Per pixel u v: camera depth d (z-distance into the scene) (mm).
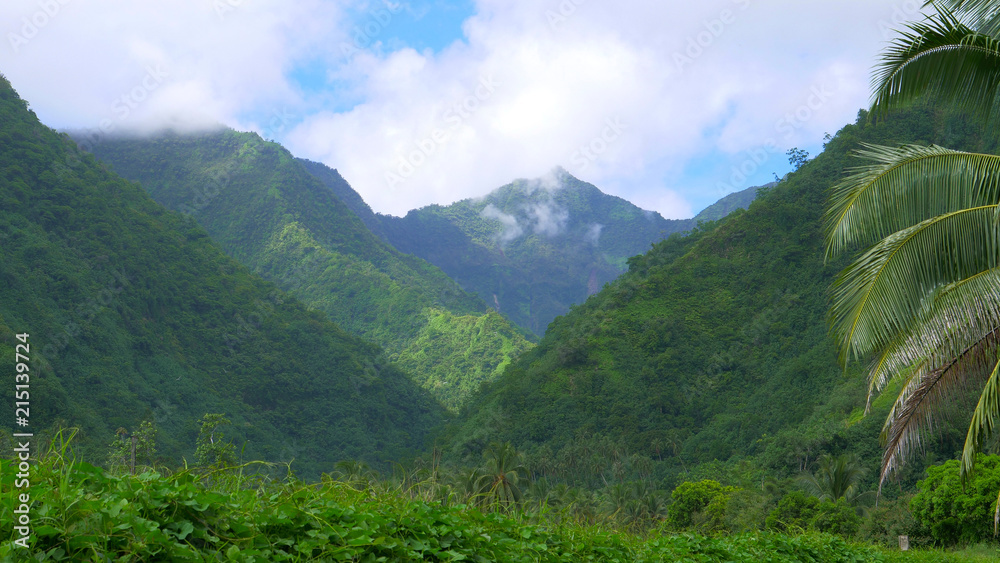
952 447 38156
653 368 106125
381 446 142750
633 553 6137
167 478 2922
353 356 160250
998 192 7785
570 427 97562
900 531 23984
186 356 126625
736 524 32844
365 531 3141
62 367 87875
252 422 121750
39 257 102188
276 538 2877
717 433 85062
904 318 8008
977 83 7992
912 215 8289
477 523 4410
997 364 7844
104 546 2217
